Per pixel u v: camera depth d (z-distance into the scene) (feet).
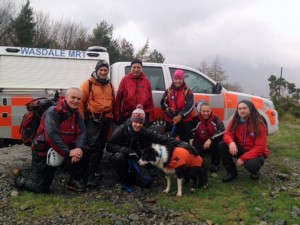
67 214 8.07
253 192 9.54
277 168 12.21
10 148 14.90
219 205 8.60
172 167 9.11
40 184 9.21
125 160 9.68
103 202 8.78
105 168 11.94
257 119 10.23
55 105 9.26
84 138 9.22
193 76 13.48
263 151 10.27
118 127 9.87
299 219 7.76
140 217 7.93
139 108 9.87
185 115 11.12
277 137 20.20
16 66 13.38
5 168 11.56
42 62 13.66
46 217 7.91
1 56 13.29
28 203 8.60
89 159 9.77
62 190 9.64
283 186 10.11
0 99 12.53
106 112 9.85
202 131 11.46
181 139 11.68
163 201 8.79
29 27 62.39
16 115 12.64
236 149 10.09
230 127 10.56
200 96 13.26
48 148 8.96
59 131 8.91
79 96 8.89
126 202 8.84
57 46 69.51
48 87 13.67
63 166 11.51
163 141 9.64
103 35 67.56
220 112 13.64
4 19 62.03
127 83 10.50
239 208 8.47
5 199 8.83
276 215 7.93
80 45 74.43
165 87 12.90
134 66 10.41
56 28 73.36
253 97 14.49
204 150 11.63
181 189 9.49
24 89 13.41
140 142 9.84
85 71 14.12
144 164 9.14
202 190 9.68
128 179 9.96
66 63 13.92
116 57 67.92
